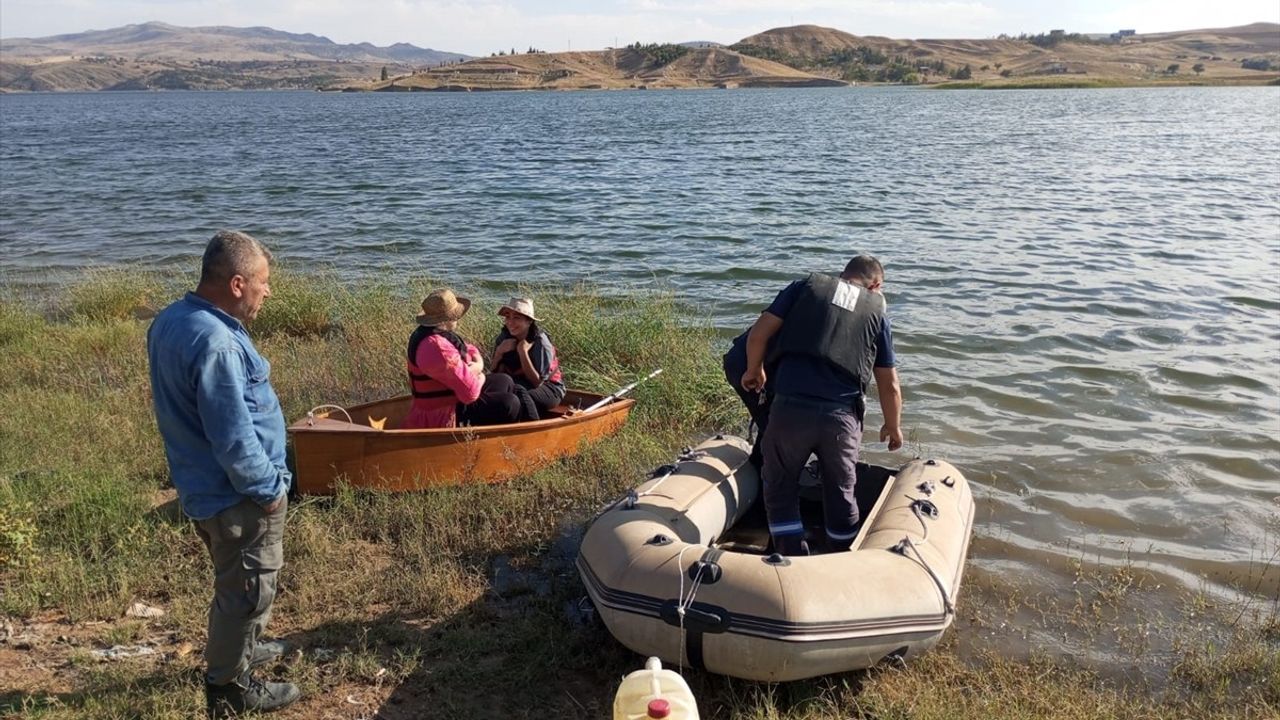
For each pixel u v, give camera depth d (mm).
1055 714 3977
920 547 4406
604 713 3934
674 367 8281
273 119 85875
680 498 4914
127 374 8547
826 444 4762
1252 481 6828
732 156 37781
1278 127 54281
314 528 5367
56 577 4781
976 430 7805
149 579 4848
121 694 3838
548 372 6957
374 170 33250
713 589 3926
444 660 4262
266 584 3594
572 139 49969
